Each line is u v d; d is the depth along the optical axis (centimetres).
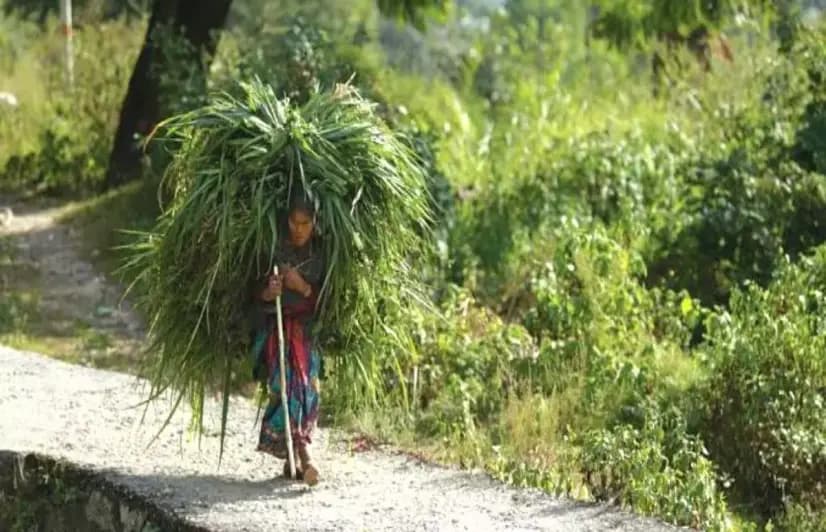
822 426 1262
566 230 1708
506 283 1805
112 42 3072
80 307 1923
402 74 3250
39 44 3494
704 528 1094
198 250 1098
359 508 1097
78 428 1321
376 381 1197
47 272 2098
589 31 2556
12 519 1228
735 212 1775
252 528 1045
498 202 1992
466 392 1416
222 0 2477
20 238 2298
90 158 2664
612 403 1388
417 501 1119
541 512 1093
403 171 1141
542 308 1578
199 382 1135
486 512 1091
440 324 1540
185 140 1132
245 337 1120
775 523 1189
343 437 1313
